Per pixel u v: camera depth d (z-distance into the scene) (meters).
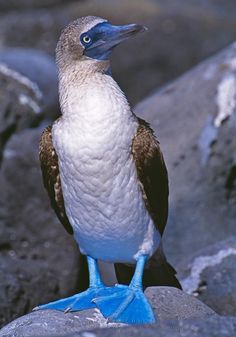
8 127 15.53
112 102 9.09
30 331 8.83
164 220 9.98
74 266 14.28
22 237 14.76
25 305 12.44
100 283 9.81
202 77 14.55
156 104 14.60
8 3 25.95
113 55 24.70
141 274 9.65
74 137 9.06
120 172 9.20
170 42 25.12
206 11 26.27
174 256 12.98
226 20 25.92
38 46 24.64
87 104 9.05
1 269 12.93
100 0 26.14
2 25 24.94
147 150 9.30
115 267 10.38
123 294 9.44
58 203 9.82
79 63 9.23
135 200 9.38
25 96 16.06
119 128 9.08
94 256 9.94
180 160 13.83
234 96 14.02
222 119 13.87
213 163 13.66
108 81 9.20
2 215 14.87
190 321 7.73
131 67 24.70
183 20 25.52
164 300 9.46
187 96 14.41
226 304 10.81
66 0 26.09
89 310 9.27
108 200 9.27
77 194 9.32
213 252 11.51
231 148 13.61
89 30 9.23
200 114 14.09
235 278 11.04
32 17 25.17
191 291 11.14
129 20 25.48
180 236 13.22
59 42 9.42
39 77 16.55
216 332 7.54
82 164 9.10
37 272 13.23
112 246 9.67
